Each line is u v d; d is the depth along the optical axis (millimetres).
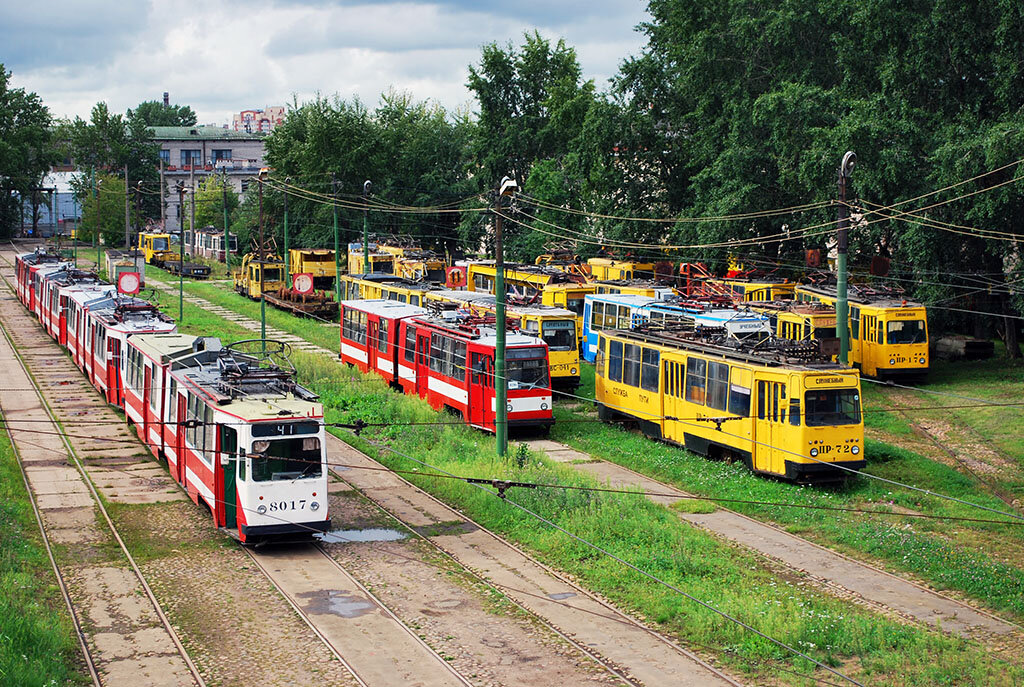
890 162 39219
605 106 57312
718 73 52375
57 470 28406
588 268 61531
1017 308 40219
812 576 20688
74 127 120625
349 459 30281
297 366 43219
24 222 122812
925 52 40812
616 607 18812
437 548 22375
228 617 18219
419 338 38500
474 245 81250
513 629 17734
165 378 28062
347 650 16766
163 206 105875
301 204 87375
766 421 27672
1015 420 33219
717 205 48438
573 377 39719
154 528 23484
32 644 16062
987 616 18641
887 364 39625
